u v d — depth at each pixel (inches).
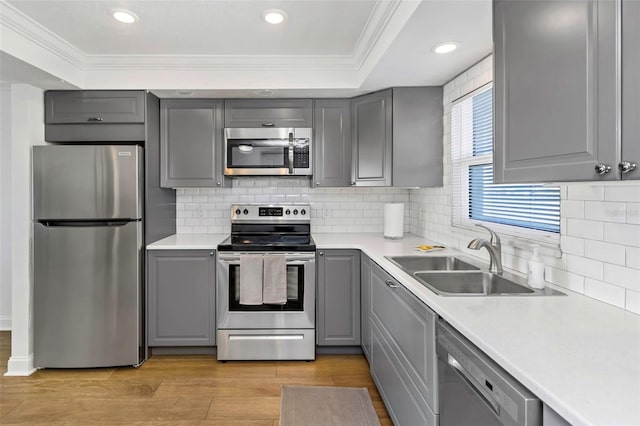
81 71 111.6
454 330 50.5
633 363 35.8
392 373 79.7
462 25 71.8
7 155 139.3
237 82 114.9
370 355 102.7
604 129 36.0
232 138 122.7
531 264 64.3
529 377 33.2
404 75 103.4
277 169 124.1
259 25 92.0
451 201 108.1
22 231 106.9
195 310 115.7
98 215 107.7
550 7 43.2
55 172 106.3
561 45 41.6
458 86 103.3
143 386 99.3
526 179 48.3
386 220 128.9
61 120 113.3
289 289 115.2
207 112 124.4
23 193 107.0
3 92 138.3
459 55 87.9
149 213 116.2
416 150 115.2
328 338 117.5
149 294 114.9
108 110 113.7
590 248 57.8
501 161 53.9
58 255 106.9
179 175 124.2
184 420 84.1
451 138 108.1
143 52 108.6
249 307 114.4
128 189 108.9
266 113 125.6
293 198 143.0
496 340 41.4
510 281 68.5
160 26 92.2
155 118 121.0
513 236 78.5
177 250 115.0
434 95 114.7
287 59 112.9
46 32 93.7
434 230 120.8
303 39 100.3
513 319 48.4
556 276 65.4
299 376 105.3
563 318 48.6
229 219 141.5
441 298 57.7
